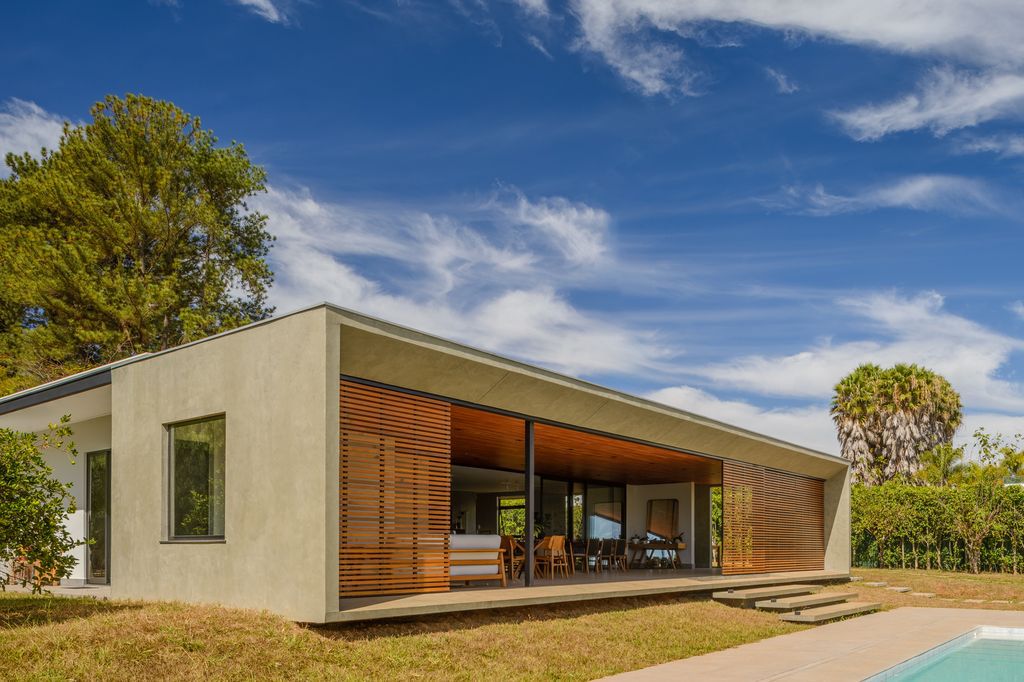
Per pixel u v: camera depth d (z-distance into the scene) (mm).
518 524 24969
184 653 8508
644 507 26859
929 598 20641
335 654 9172
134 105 28016
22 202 27125
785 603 16406
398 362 11094
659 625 13414
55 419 15836
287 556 9930
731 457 20047
